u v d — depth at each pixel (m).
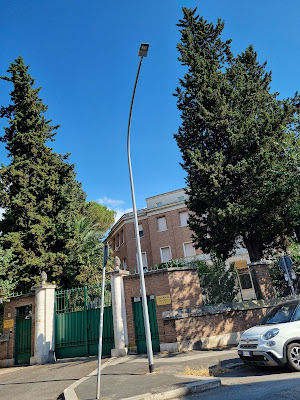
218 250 15.03
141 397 5.62
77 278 19.50
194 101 16.70
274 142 13.80
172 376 7.23
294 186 12.42
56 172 22.64
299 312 7.56
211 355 9.96
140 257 9.52
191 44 18.00
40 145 22.50
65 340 13.90
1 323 16.84
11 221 21.16
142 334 12.59
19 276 18.41
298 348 6.91
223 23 18.53
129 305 13.05
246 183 14.57
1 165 20.55
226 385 6.33
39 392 7.48
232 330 12.20
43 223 20.23
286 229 14.80
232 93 15.92
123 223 35.22
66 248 20.23
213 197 14.35
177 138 16.70
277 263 14.40
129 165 10.57
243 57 18.12
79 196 33.19
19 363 14.18
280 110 14.66
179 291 12.55
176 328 11.78
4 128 23.22
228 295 13.38
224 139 15.80
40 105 23.75
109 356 12.55
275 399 4.77
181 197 34.16
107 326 13.35
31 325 14.40
